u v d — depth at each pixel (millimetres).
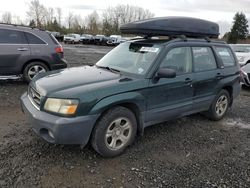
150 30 4457
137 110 4000
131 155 3896
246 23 76438
